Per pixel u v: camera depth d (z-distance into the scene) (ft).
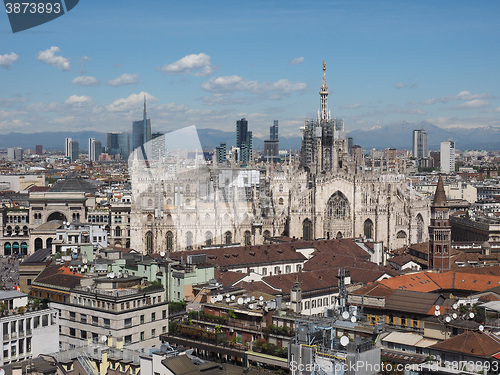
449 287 539.29
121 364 336.70
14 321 388.78
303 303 531.91
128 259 579.07
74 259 586.86
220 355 365.20
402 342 375.66
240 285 526.98
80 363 338.13
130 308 419.13
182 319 439.63
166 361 313.73
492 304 432.66
